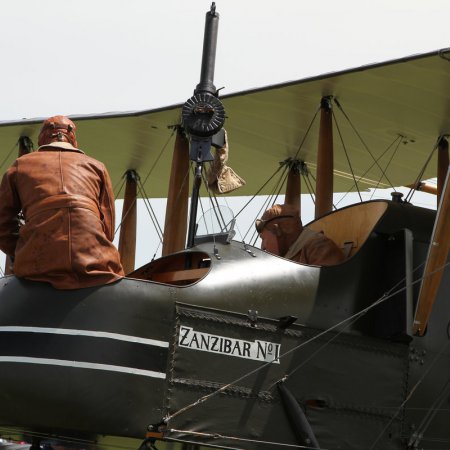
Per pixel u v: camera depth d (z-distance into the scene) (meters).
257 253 17.58
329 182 30.80
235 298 16.75
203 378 16.20
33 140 37.78
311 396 17.17
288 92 31.55
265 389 16.73
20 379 15.42
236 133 36.16
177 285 17.61
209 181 19.08
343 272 18.06
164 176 40.94
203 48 19.25
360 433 17.58
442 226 18.50
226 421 16.27
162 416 15.77
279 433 16.69
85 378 15.42
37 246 16.03
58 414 15.40
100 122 35.66
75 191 16.38
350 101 31.80
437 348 18.75
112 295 15.85
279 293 17.22
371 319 18.20
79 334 15.56
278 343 17.02
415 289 18.86
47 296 15.80
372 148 36.44
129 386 15.59
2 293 16.09
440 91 29.95
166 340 16.02
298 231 20.41
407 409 18.22
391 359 18.19
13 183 16.84
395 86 30.09
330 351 17.53
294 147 36.75
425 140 34.62
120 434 15.52
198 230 18.34
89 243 16.03
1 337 15.72
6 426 15.75
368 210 20.17
